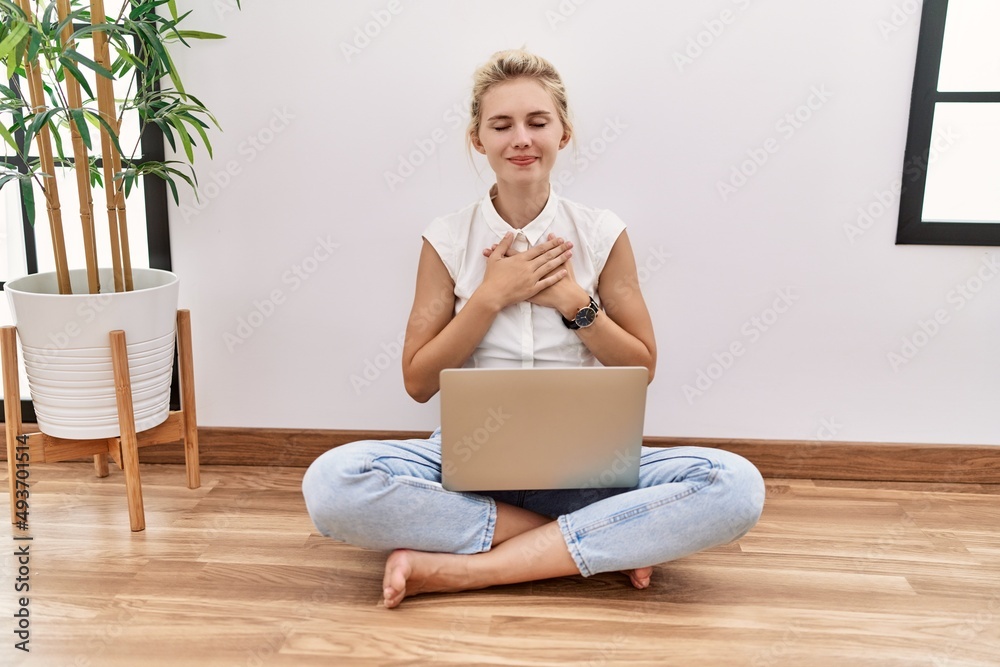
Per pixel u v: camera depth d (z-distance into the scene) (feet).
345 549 5.16
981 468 6.21
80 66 6.18
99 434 5.38
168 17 5.73
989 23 5.89
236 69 5.82
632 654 4.03
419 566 4.46
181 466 6.50
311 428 6.47
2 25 4.65
